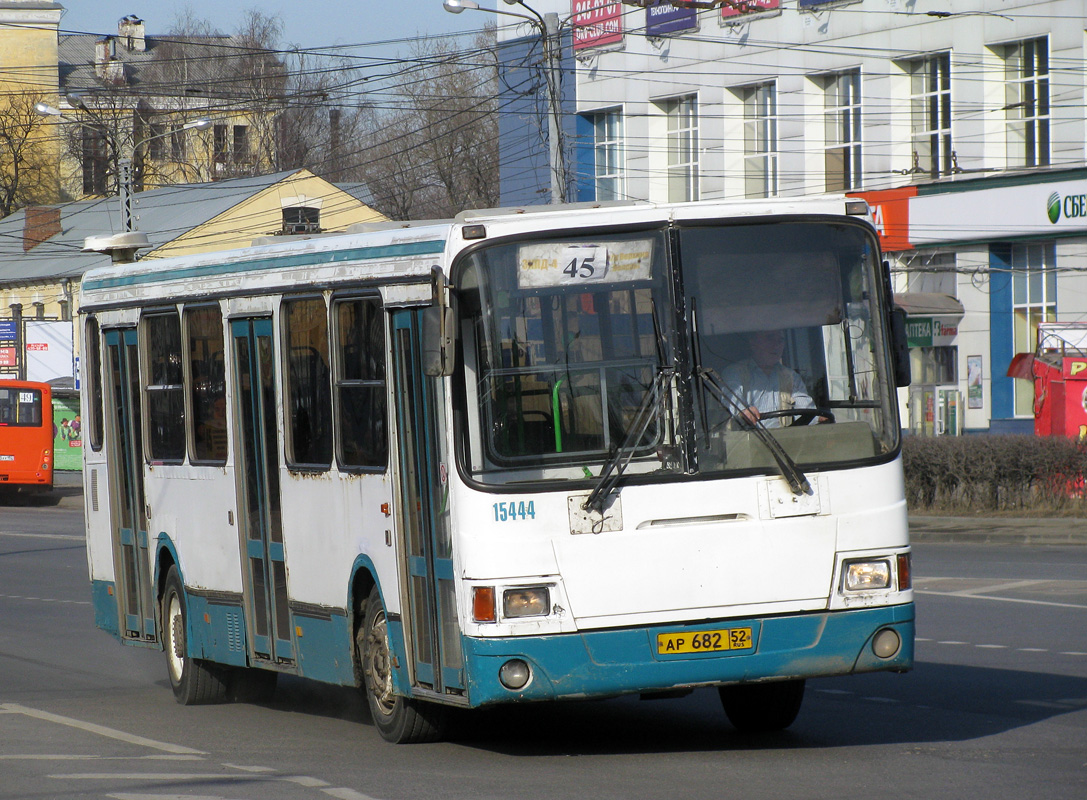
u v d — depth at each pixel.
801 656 17.86
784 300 18.31
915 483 61.22
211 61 176.12
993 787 16.72
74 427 116.38
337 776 18.14
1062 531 52.84
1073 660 27.34
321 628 21.41
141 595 27.30
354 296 20.27
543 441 17.67
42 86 182.38
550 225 17.97
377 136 170.62
